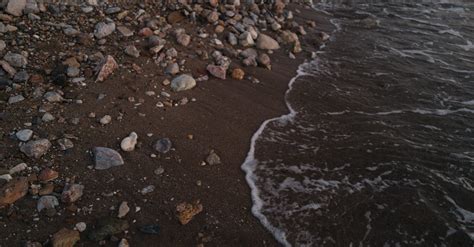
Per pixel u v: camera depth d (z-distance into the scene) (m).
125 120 1.06
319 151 1.11
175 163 0.97
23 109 1.01
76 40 1.30
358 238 0.86
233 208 0.89
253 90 1.34
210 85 1.30
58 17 1.38
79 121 1.02
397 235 0.88
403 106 1.38
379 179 1.02
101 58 1.25
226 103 1.24
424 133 1.23
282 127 1.19
